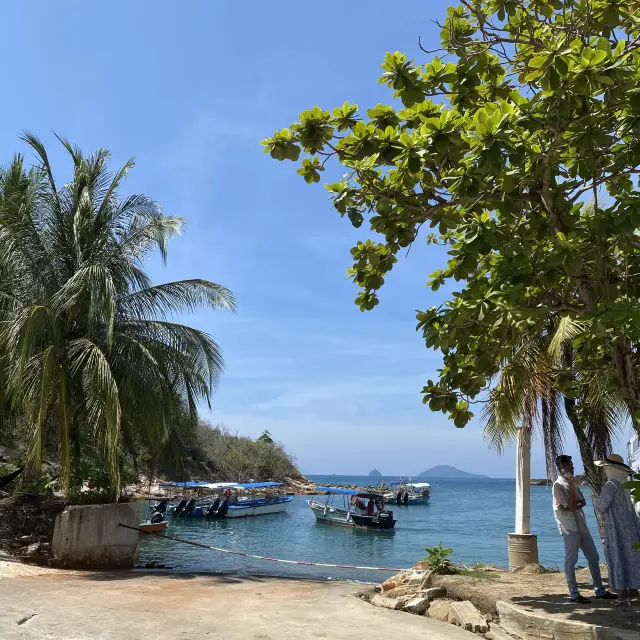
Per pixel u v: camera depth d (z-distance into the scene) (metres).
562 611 6.55
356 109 6.25
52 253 14.45
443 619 7.48
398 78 5.82
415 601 8.05
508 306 5.91
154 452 15.36
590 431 11.16
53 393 13.22
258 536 30.44
